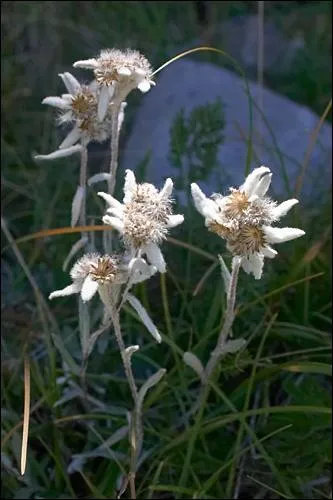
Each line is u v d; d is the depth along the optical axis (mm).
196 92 704
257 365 469
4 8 726
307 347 509
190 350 482
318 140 604
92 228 444
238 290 491
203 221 540
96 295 498
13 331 543
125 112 704
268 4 815
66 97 427
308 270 507
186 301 514
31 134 687
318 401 471
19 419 474
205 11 820
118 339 400
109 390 500
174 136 544
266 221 359
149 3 791
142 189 368
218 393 445
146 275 379
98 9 777
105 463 470
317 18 799
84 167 439
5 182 614
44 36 747
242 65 771
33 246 589
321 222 551
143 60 397
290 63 769
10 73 704
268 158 636
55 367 481
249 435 471
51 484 466
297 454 463
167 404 476
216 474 437
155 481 436
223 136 549
